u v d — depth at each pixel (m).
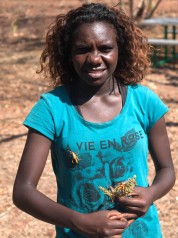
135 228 2.48
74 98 2.44
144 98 2.48
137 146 2.42
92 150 2.37
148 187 2.38
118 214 2.25
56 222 2.28
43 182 5.66
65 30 2.46
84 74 2.37
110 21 2.42
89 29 2.34
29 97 8.48
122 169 2.40
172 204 5.16
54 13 14.80
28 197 2.30
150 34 12.52
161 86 8.96
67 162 2.40
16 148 6.60
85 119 2.40
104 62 2.37
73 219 2.23
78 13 2.39
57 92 2.46
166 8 15.16
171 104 8.00
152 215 2.54
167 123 7.22
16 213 5.13
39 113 2.41
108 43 2.36
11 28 13.38
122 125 2.41
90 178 2.39
